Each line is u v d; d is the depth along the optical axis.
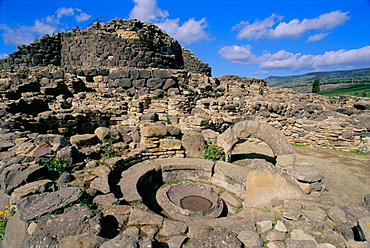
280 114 13.10
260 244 3.45
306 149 10.89
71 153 5.69
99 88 14.44
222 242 3.38
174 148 7.58
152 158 7.37
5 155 5.71
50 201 3.88
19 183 4.52
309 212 4.20
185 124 9.60
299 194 4.83
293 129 12.20
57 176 5.23
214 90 15.24
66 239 3.07
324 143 11.16
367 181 7.06
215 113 11.07
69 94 13.59
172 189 6.00
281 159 6.20
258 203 4.93
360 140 10.46
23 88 12.40
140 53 17.45
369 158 9.38
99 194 4.64
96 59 17.44
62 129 9.40
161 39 19.77
